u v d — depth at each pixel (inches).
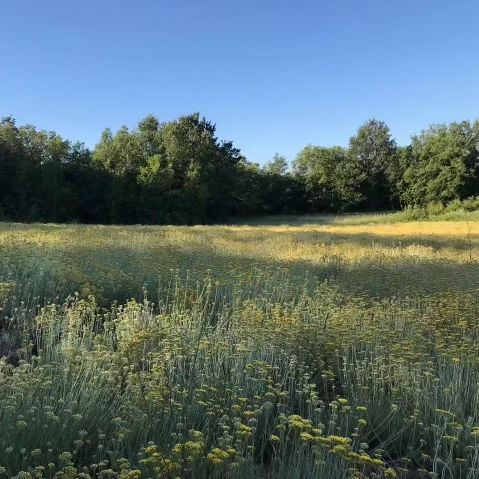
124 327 211.0
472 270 388.8
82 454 126.0
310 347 191.3
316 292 284.7
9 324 225.0
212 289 290.4
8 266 296.8
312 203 2851.9
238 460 110.3
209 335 204.5
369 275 353.4
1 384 138.3
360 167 2765.7
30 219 1722.4
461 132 2284.7
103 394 144.4
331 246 613.3
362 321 227.0
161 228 1059.9
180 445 106.7
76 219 1930.4
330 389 178.1
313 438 110.3
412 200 2444.6
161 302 267.3
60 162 2049.7
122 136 2151.8
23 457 110.9
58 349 185.0
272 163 3339.1
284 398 154.9
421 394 152.3
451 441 124.9
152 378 154.2
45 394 139.9
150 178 2060.8
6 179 1801.2
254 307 235.8
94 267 324.2
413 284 320.5
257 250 506.9
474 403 151.0
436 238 838.5
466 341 189.6
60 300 269.7
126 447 123.7
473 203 2018.9
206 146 2268.7
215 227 1255.5
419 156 2501.2
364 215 2418.8
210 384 157.5
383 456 138.7
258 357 180.1
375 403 153.0
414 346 187.5
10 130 1921.8
